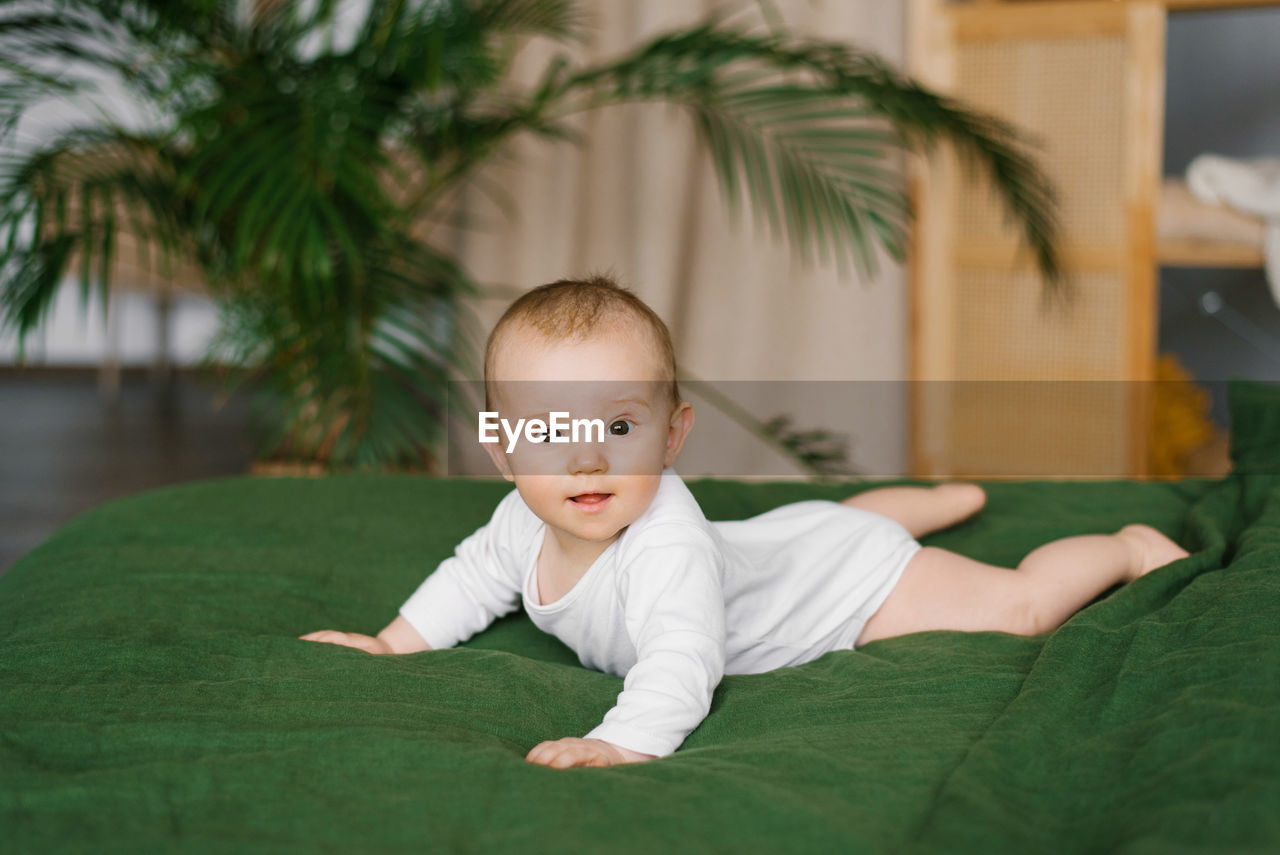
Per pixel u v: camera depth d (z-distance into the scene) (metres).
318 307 1.97
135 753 0.68
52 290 1.79
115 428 4.53
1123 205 2.61
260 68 2.07
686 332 3.13
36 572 1.12
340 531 1.26
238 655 0.88
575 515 0.83
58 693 0.77
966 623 1.00
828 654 0.94
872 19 2.94
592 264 3.09
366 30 2.13
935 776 0.64
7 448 4.05
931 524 1.22
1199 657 0.71
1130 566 1.06
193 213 2.04
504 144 2.94
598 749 0.71
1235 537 1.12
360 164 1.81
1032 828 0.58
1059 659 0.78
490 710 0.79
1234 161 2.57
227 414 4.94
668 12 2.98
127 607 0.98
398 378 2.00
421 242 2.23
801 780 0.64
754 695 0.82
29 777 0.62
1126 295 2.63
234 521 1.28
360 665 0.85
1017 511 1.35
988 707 0.77
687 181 3.04
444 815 0.58
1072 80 2.63
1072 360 2.70
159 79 2.20
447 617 1.01
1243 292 3.17
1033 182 2.33
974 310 2.77
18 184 1.90
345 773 0.63
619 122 3.04
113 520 1.27
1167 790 0.57
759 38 2.16
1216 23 3.17
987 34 2.68
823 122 2.81
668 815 0.58
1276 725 0.59
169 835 0.55
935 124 2.19
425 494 1.42
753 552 0.99
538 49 3.01
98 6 2.04
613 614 0.90
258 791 0.61
